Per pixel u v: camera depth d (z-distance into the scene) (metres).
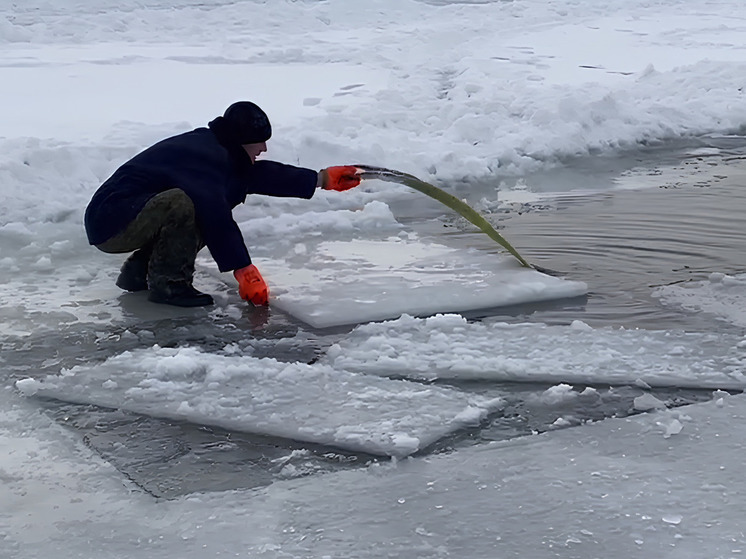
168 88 12.23
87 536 2.63
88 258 5.51
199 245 4.66
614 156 8.98
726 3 26.28
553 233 5.98
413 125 9.67
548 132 9.13
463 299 4.59
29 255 5.57
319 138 7.91
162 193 4.51
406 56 16.38
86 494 2.86
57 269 5.29
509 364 3.76
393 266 5.20
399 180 5.06
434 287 4.77
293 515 2.73
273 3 22.33
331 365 3.83
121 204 4.54
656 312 4.47
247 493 2.86
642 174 8.05
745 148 9.32
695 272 5.12
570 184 7.68
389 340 4.03
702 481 2.87
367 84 12.79
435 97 11.65
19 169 6.97
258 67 14.74
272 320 4.42
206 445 3.17
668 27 20.78
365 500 2.81
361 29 20.98
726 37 18.72
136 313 4.54
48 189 6.89
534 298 4.66
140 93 11.74
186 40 18.70
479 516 2.70
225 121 4.70
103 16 20.53
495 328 4.22
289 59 15.89
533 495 2.81
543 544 2.56
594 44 17.88
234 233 4.57
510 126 9.41
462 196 7.26
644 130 9.80
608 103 9.95
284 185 4.83
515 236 5.92
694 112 10.63
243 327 4.34
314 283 4.90
